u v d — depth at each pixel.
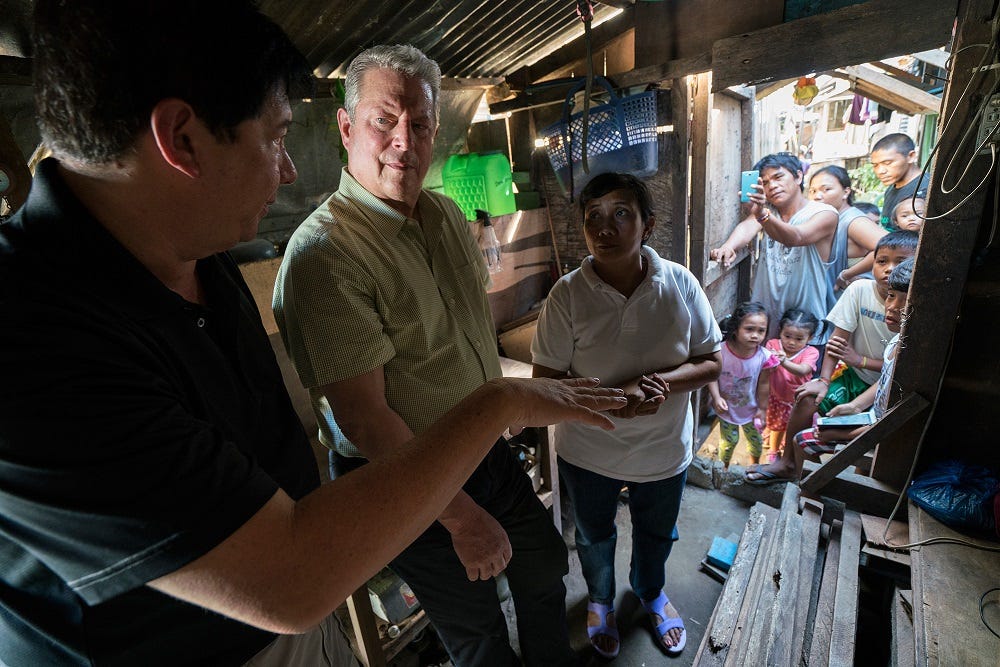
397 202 1.15
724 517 2.68
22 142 1.49
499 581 2.06
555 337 1.67
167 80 0.45
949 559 1.64
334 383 1.02
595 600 2.01
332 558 0.48
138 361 0.52
